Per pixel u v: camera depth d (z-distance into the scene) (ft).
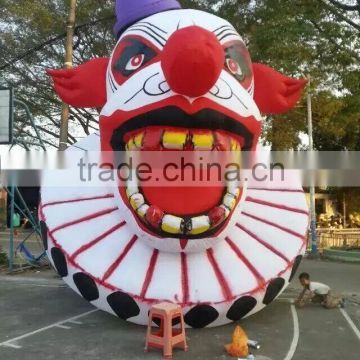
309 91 42.60
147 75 19.86
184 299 20.06
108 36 67.36
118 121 19.93
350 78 42.80
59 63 69.15
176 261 20.90
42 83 70.13
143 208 20.11
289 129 62.39
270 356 18.53
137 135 19.89
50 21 60.80
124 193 21.03
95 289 20.93
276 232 22.86
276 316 24.47
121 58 21.76
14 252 47.34
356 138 75.92
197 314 20.27
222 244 21.62
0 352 18.95
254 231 22.56
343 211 90.89
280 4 42.11
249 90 22.29
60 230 22.48
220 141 19.36
